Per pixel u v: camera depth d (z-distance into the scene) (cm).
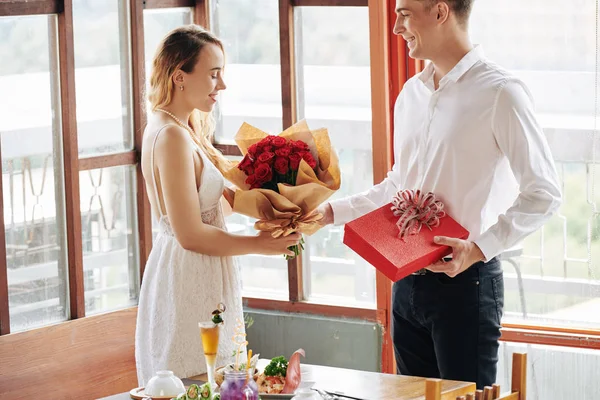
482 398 254
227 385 261
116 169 457
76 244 434
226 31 485
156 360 358
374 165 450
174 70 359
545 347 427
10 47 411
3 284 407
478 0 426
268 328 483
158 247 363
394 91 446
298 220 345
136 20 456
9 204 412
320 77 464
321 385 307
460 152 333
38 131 423
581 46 410
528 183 321
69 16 426
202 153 358
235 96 488
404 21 337
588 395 422
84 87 442
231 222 493
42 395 414
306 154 340
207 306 354
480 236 319
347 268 468
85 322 433
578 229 418
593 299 418
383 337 456
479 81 331
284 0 460
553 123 418
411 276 342
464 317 335
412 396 295
